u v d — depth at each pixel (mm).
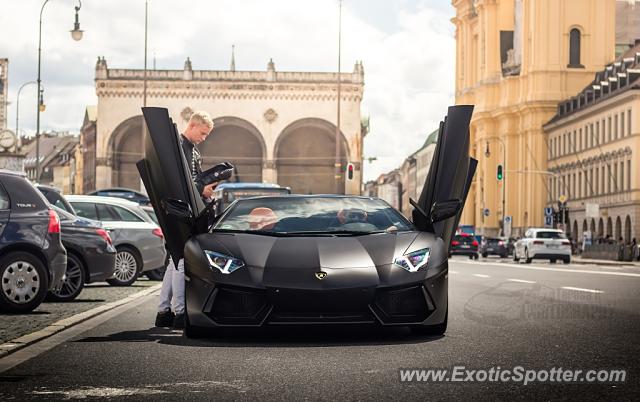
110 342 9609
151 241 21984
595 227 75500
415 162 179125
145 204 42438
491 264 39844
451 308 13164
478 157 103250
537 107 88688
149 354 8609
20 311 13367
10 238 13328
